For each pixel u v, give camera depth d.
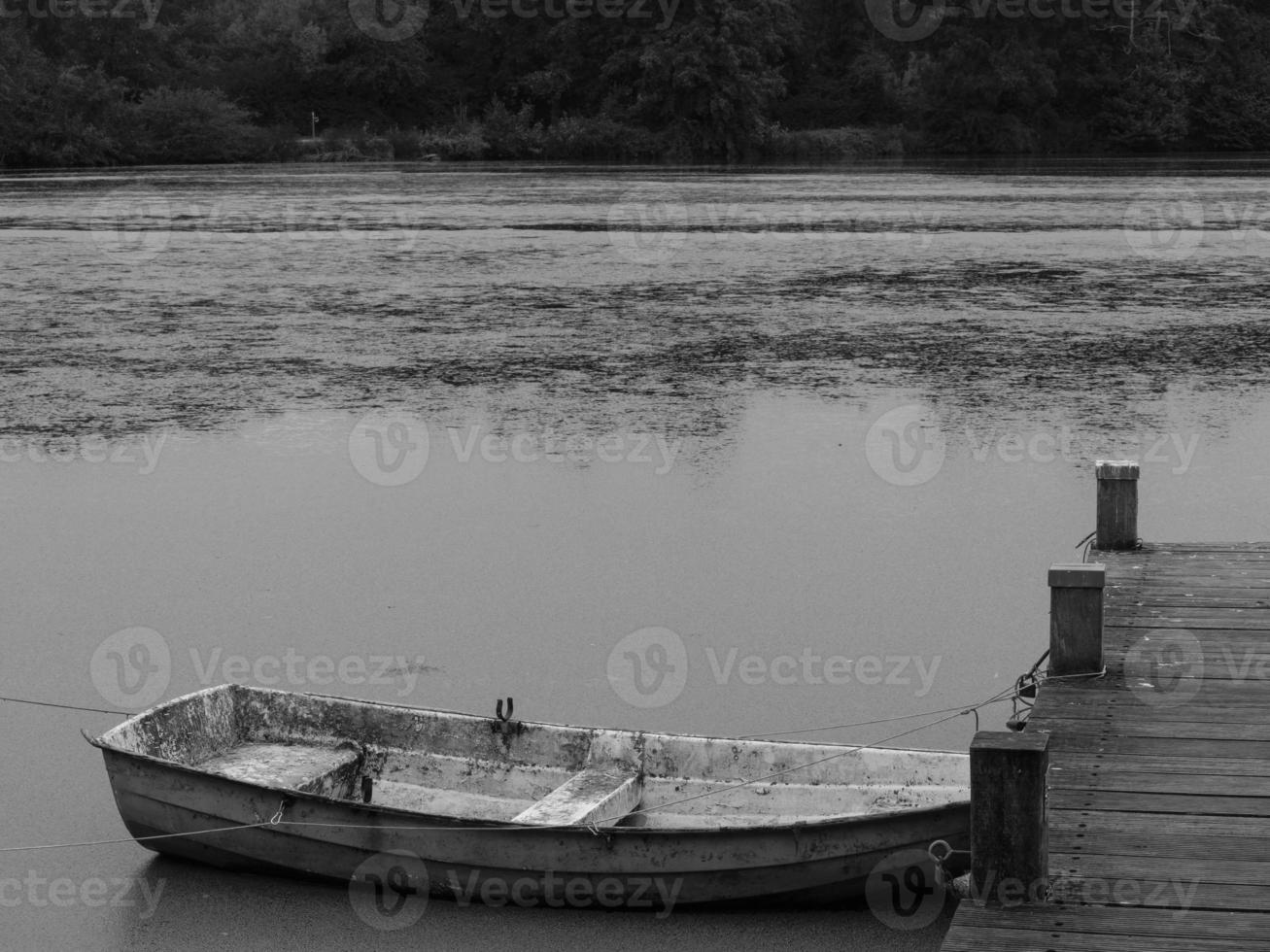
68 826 7.62
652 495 12.99
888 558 11.34
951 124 67.12
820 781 7.16
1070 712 7.26
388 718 7.68
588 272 27.41
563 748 7.49
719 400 16.44
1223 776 6.48
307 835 6.83
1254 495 12.63
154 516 12.61
